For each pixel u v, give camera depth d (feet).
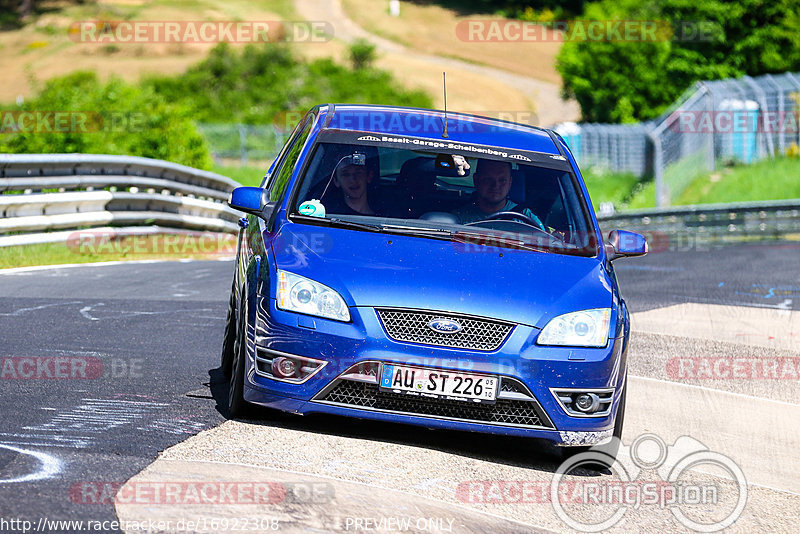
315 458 55.83
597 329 60.95
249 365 60.90
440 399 58.70
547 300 60.80
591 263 66.23
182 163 273.54
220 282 139.03
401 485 53.21
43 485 46.83
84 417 60.13
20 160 152.05
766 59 564.30
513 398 59.16
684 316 132.87
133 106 272.72
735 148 458.09
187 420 61.31
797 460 69.72
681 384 91.09
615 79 604.90
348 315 58.80
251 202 68.74
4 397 63.72
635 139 483.92
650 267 203.62
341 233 64.49
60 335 87.35
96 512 43.93
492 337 59.21
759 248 265.54
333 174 69.31
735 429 76.84
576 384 59.88
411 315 58.85
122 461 51.80
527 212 69.41
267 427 61.11
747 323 128.98
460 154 72.74
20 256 149.38
